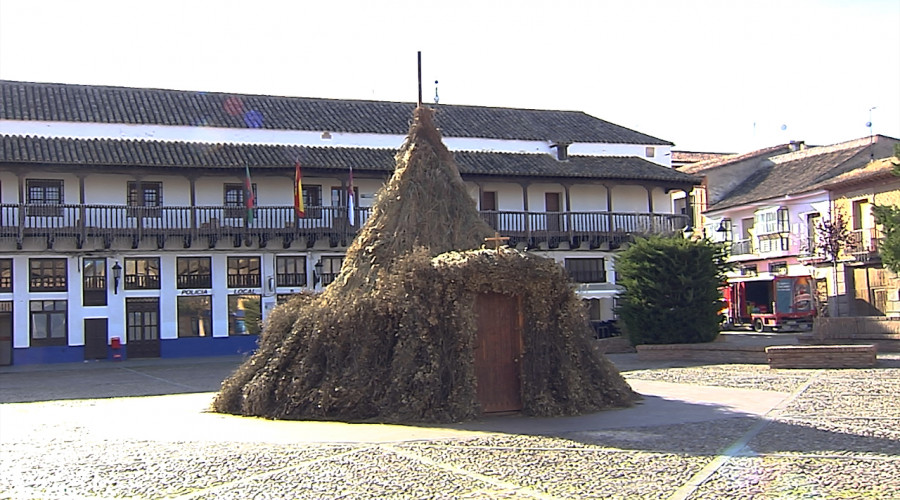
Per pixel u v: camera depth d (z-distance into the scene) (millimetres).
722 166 51656
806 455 9625
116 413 15227
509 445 10578
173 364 31594
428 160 15133
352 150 37312
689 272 27078
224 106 38094
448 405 12586
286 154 35562
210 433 12094
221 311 35438
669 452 9961
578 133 42562
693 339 26875
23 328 33000
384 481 8711
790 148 53656
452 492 8180
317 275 36375
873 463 9125
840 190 41531
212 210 34719
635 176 39281
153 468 9617
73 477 9258
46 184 33594
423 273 13109
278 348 14383
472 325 12875
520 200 39719
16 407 17266
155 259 34875
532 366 13203
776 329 41906
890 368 19984
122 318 34219
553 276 13266
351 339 13391
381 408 12781
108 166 32344
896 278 38000
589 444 10570
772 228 45812
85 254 33781
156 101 37281
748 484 8266
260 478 8992
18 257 33094
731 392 16047
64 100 35406
